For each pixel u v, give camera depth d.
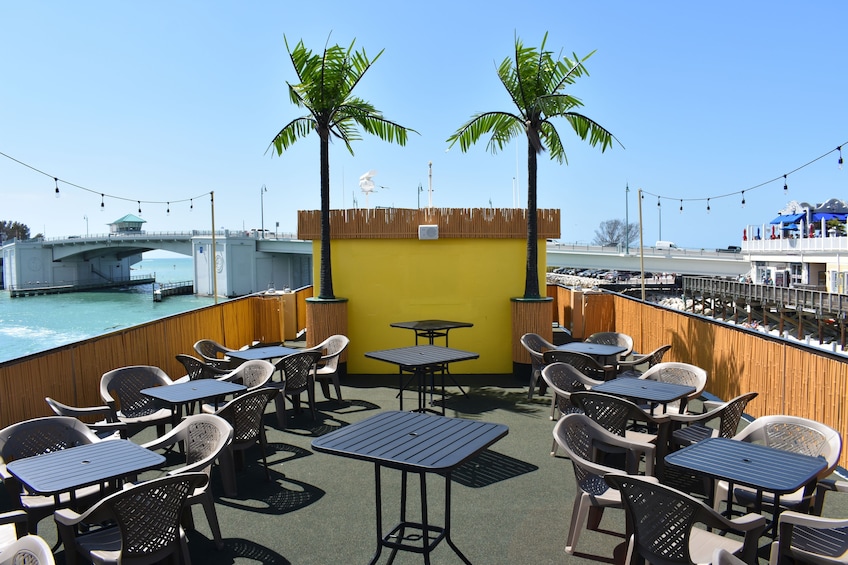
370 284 9.83
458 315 9.82
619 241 96.31
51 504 3.68
